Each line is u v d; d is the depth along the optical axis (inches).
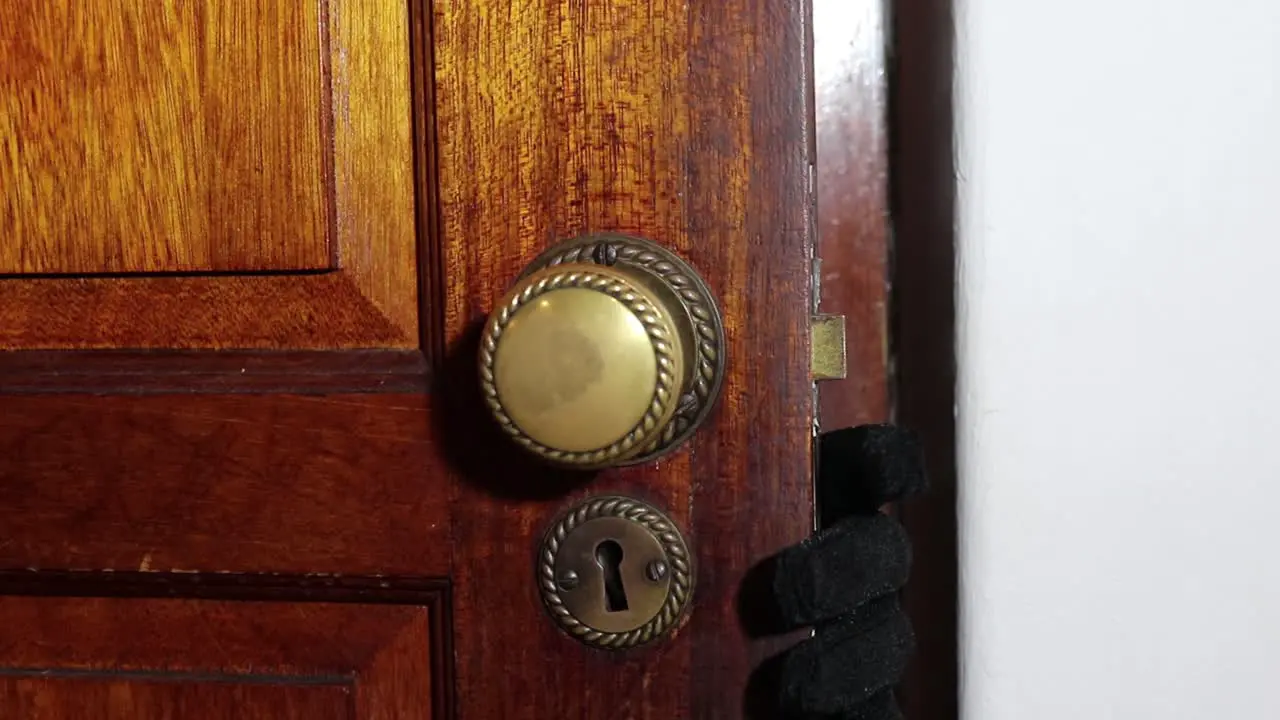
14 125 15.7
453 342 14.9
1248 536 16.4
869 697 14.4
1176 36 16.2
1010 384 16.7
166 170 15.5
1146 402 16.5
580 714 14.8
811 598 13.6
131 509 15.8
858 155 19.8
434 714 15.5
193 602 16.0
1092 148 16.4
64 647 16.3
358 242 15.4
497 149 14.6
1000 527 16.9
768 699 14.4
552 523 14.7
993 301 16.7
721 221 14.2
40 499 16.0
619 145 14.3
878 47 19.7
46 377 16.0
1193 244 16.3
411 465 15.2
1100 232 16.4
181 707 16.0
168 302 15.9
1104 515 16.7
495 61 14.6
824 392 19.9
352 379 15.3
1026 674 16.9
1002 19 16.5
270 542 15.5
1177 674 16.7
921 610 18.8
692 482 14.5
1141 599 16.7
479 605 15.0
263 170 15.3
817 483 14.9
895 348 19.8
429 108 14.9
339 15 15.1
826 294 19.9
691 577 14.5
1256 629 16.5
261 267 15.4
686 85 14.2
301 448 15.4
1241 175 16.2
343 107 15.2
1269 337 16.2
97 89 15.5
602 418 12.8
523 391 12.8
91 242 15.7
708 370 14.2
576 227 14.5
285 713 15.8
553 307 12.8
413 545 15.2
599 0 14.3
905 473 14.3
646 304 12.8
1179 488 16.5
